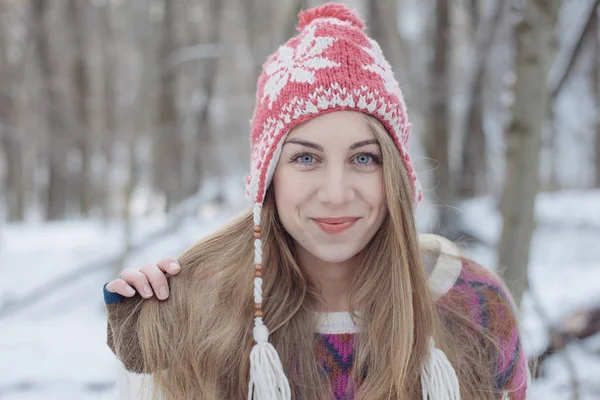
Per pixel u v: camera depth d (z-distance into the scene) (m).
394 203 1.45
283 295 1.57
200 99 10.19
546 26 2.77
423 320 1.52
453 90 8.30
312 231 1.44
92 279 7.10
